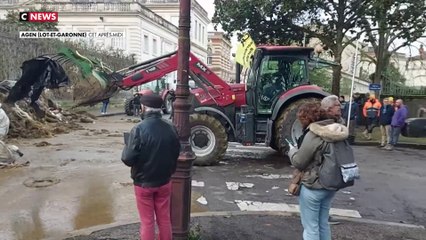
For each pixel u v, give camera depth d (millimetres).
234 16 16422
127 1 41656
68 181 8242
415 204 7277
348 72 28422
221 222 5695
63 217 6098
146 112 4246
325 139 3908
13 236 5348
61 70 9648
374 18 15891
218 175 9125
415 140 16297
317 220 4109
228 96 10531
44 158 10539
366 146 15070
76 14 40594
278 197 7434
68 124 17375
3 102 13734
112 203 6797
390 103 14359
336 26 16922
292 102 10328
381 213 6738
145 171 4145
